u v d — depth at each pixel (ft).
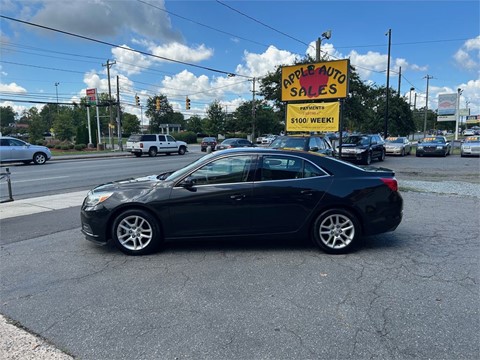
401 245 16.96
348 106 87.25
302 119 39.60
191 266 14.40
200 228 15.69
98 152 120.67
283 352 8.77
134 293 12.03
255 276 13.35
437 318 10.27
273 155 16.05
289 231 15.87
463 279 12.95
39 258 15.47
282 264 14.57
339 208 15.72
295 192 15.58
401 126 135.64
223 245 16.98
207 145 121.90
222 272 13.76
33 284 12.81
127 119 322.34
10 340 9.37
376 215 15.83
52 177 48.47
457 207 25.52
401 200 16.33
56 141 193.67
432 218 22.24
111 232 15.87
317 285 12.55
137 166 65.87
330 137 80.28
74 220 22.35
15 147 68.64
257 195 15.55
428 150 77.15
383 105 134.00
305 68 38.55
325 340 9.25
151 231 15.62
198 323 10.12
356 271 13.80
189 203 15.48
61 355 8.75
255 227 15.74
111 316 10.55
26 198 32.14
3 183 42.68
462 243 17.20
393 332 9.59
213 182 15.76
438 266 14.25
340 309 10.84
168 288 12.39
